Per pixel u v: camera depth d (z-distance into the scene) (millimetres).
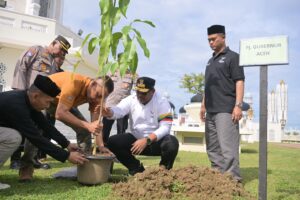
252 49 2779
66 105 3068
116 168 4301
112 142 3594
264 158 2602
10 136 2662
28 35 13414
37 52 3994
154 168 2875
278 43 2666
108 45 2877
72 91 3090
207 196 2559
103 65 2916
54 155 2773
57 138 3039
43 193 2641
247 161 6148
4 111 2639
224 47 3756
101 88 3150
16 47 13367
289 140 23500
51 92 2695
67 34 15242
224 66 3613
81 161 2879
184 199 2525
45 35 13766
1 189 2725
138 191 2545
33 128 2715
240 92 3484
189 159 5828
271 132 23500
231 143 3484
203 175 2916
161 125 3568
